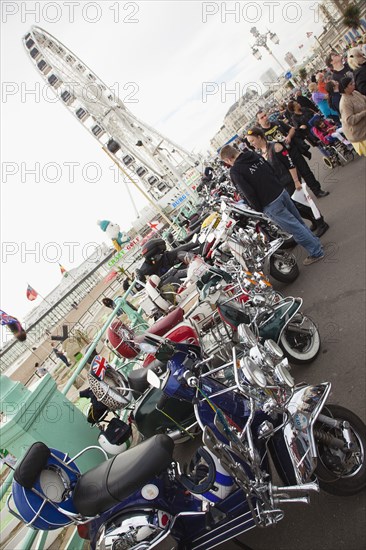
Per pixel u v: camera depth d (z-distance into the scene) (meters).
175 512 2.48
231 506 2.41
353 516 2.42
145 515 2.38
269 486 2.32
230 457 2.25
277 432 2.51
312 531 2.54
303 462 2.27
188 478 2.43
